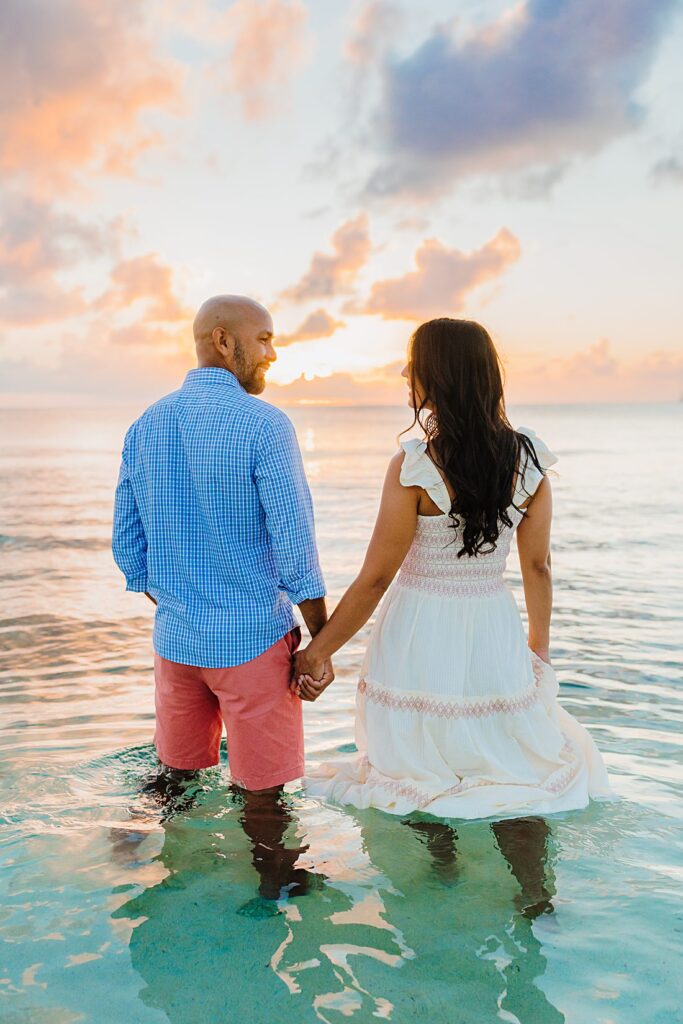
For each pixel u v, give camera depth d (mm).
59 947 2000
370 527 11773
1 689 4355
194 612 2674
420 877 2334
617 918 2119
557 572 8102
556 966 1916
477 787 2699
